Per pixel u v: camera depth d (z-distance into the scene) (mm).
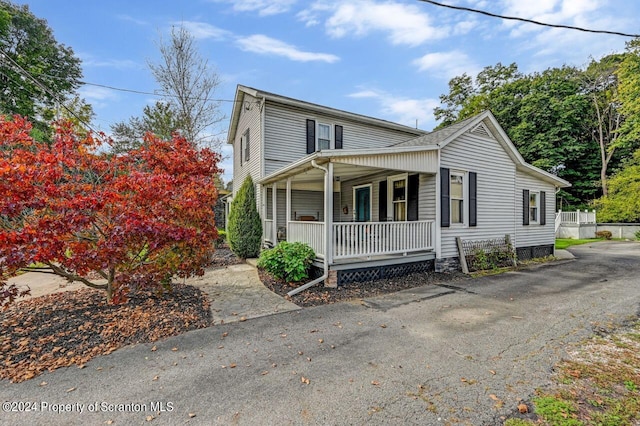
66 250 4410
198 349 3674
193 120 16531
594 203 20281
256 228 10555
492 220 9508
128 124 18469
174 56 15656
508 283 7098
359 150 6566
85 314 4555
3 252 3371
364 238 7027
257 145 11102
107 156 5262
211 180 6652
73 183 4426
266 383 2914
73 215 3836
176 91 15969
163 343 3830
